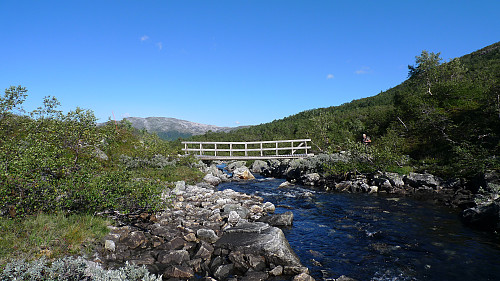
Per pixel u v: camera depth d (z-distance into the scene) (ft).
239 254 22.49
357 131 127.34
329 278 20.16
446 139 64.69
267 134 184.44
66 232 22.62
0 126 30.89
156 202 30.48
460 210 37.58
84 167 29.04
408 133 81.10
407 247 25.63
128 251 23.50
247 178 81.71
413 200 44.98
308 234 30.17
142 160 60.75
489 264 21.58
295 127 195.62
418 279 19.79
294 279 19.25
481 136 56.70
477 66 207.82
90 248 22.11
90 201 26.89
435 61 141.69
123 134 68.54
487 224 30.01
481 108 67.46
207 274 20.47
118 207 29.04
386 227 31.60
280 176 88.07
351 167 61.31
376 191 53.52
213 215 34.22
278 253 22.11
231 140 170.91
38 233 21.31
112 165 48.32
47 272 15.64
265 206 40.93
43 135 30.37
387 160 58.23
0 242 19.25
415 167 58.49
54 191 24.76
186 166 72.33
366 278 20.07
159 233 27.99
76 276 15.94
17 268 14.71
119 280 14.75
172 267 20.44
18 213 23.39
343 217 36.63
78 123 32.12
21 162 23.77
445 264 21.89
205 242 25.34
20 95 32.12
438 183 49.08
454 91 82.74
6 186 22.50
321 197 50.85
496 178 39.58
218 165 145.07
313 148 106.42
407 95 107.86
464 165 47.67
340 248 26.00
